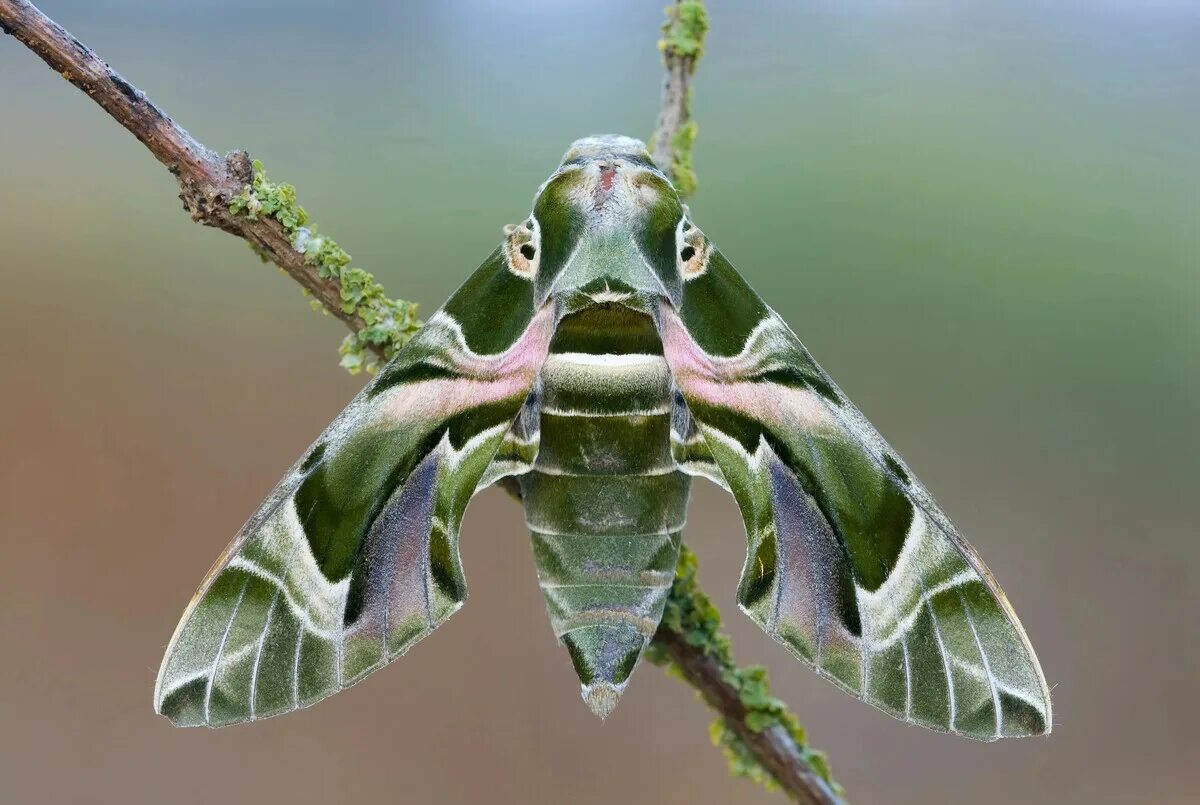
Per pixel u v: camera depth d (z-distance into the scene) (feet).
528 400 1.57
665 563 1.56
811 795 1.61
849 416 1.56
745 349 1.57
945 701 1.53
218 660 1.52
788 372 1.57
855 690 1.53
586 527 1.56
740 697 1.61
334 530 1.54
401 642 1.54
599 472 1.56
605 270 1.58
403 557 1.54
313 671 1.53
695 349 1.57
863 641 1.54
